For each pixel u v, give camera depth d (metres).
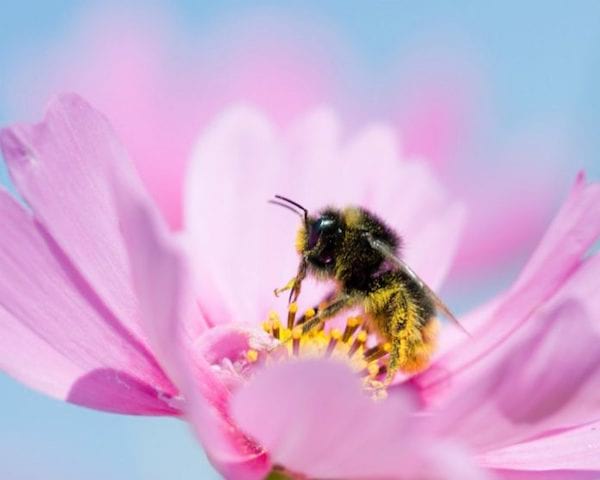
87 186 0.19
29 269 0.19
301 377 0.17
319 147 0.22
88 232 0.19
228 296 0.21
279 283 0.21
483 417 0.18
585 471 0.19
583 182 0.19
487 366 0.18
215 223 0.21
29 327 0.19
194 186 0.22
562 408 0.18
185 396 0.18
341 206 0.21
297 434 0.18
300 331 0.20
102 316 0.19
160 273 0.17
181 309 0.18
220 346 0.20
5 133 0.19
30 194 0.19
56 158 0.19
